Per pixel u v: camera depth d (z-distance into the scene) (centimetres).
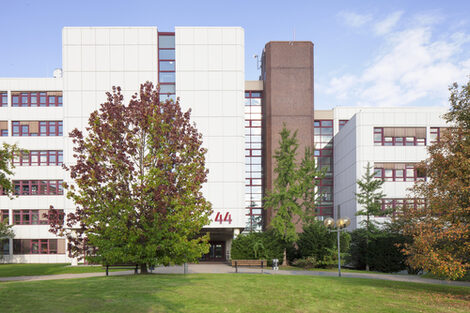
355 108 5478
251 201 5059
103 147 1773
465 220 1402
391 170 4222
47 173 4700
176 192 1733
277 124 4984
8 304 969
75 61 3962
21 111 4738
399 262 3153
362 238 3553
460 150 1514
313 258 3109
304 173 3312
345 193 4766
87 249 1852
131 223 1692
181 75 4028
